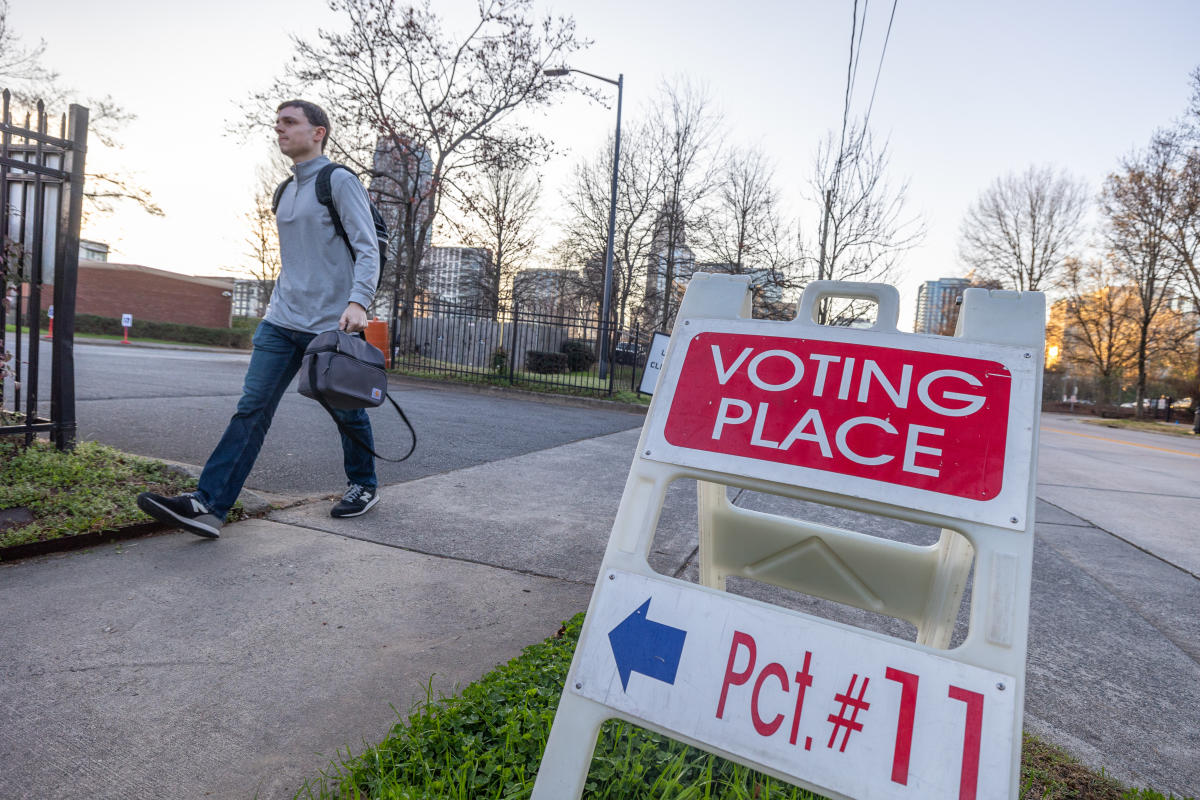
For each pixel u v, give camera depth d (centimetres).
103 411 593
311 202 294
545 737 151
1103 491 723
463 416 866
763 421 125
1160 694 225
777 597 288
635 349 1561
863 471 116
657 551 332
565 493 445
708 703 109
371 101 1600
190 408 657
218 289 4150
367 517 343
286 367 301
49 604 216
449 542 314
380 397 272
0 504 280
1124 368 4319
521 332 1823
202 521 280
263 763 149
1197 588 359
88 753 148
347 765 144
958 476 111
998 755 95
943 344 124
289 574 257
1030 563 104
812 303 135
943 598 154
